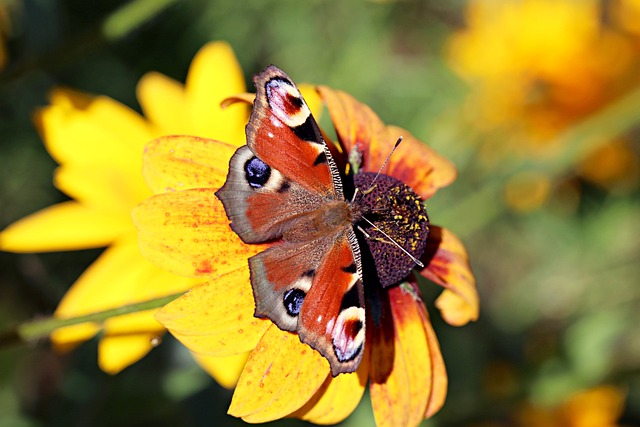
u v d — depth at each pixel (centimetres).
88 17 48
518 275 67
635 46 58
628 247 64
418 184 36
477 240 66
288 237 32
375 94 60
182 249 33
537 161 54
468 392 51
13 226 38
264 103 32
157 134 40
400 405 34
